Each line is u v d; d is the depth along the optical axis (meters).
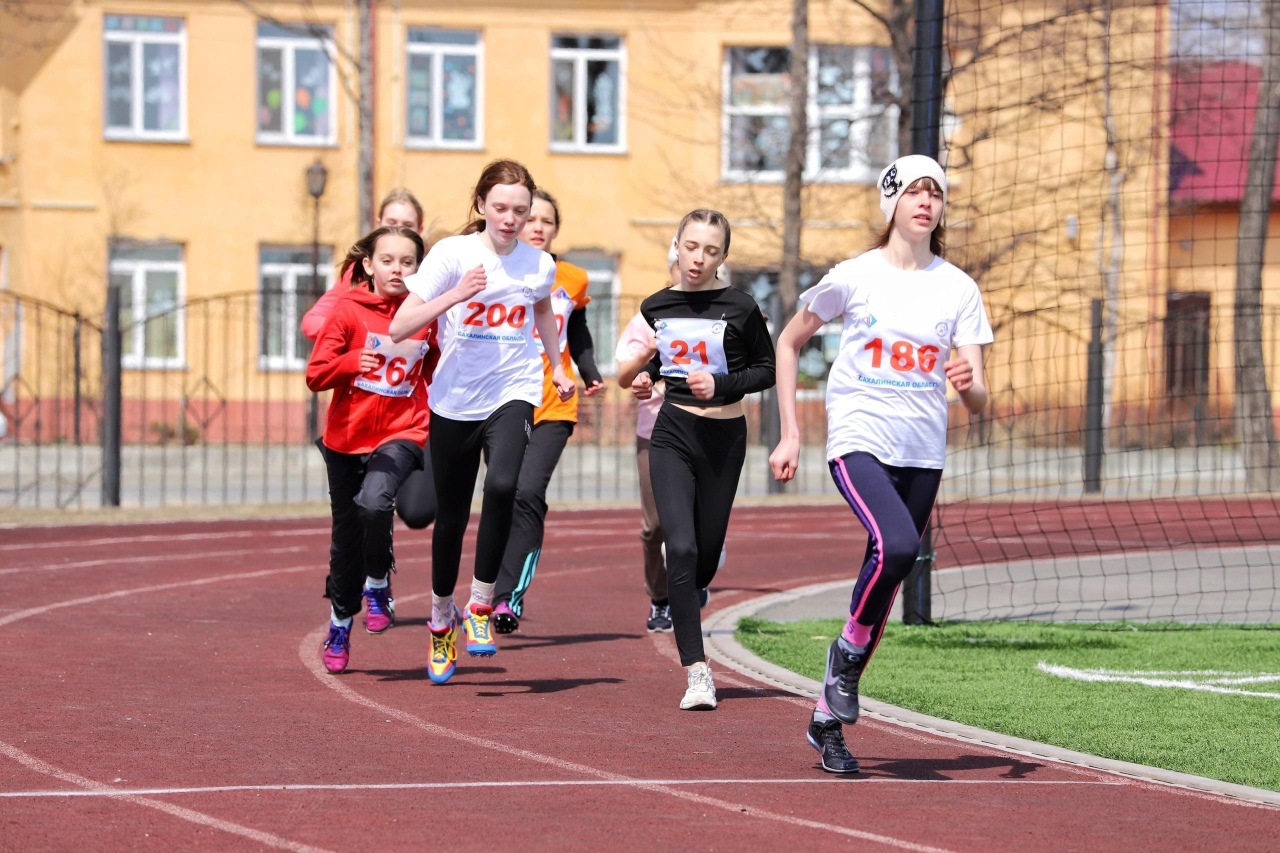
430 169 49.53
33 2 48.25
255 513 29.27
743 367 11.83
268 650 14.17
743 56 49.34
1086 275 37.47
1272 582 20.23
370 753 9.83
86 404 43.72
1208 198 40.53
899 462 9.34
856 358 9.37
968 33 31.61
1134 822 8.45
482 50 49.66
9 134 48.31
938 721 11.16
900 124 36.38
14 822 8.00
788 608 17.77
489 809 8.43
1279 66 31.45
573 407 14.34
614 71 50.03
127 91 49.06
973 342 9.41
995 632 15.74
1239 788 9.22
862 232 47.75
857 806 8.69
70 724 10.61
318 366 12.23
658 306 11.84
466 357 11.77
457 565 12.26
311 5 48.50
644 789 8.98
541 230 14.51
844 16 47.78
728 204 46.97
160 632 15.22
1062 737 10.67
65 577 19.67
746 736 10.62
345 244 49.22
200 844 7.65
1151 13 28.22
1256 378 35.28
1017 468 40.19
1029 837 8.09
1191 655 14.31
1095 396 34.72
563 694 12.14
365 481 12.26
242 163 49.22
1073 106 41.38
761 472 38.97
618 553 23.94
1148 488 36.44
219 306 47.81
